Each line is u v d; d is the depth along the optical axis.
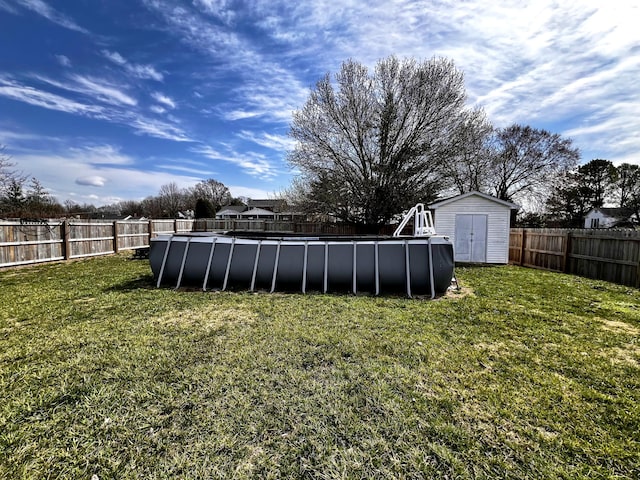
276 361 3.05
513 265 10.97
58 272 8.07
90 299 5.35
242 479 1.71
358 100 14.60
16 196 15.78
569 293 6.23
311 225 18.22
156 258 6.49
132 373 2.81
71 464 1.80
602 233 7.96
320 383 2.65
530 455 1.88
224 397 2.45
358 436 2.03
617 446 1.96
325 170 15.23
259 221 19.34
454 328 4.04
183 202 47.84
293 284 6.03
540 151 22.80
